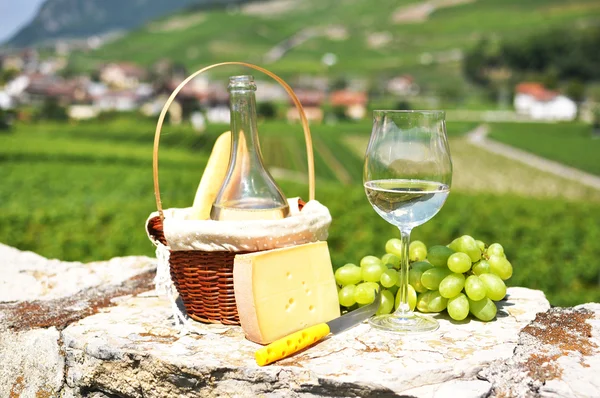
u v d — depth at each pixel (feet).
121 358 4.94
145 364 4.83
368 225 33.17
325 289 5.28
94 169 85.10
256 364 4.58
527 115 284.82
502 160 155.84
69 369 5.28
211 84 363.15
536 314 5.66
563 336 5.09
